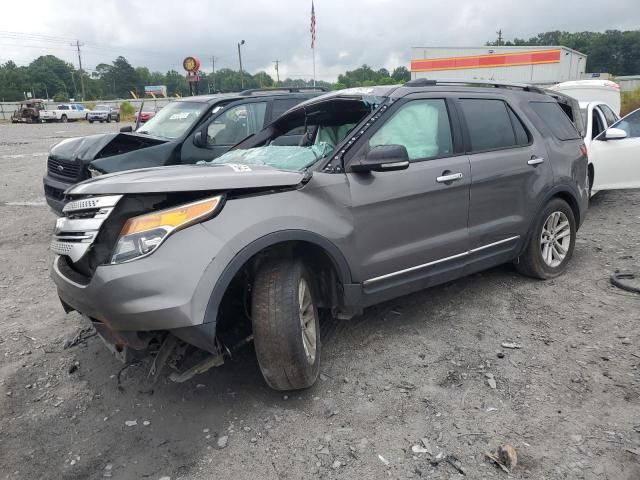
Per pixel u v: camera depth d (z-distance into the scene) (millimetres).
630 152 7766
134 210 2973
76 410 3256
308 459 2744
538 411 3031
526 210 4617
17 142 22953
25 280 5648
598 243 6160
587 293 4668
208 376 3531
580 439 2779
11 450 2918
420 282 3926
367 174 3564
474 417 3008
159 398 3332
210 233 2904
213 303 2834
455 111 4215
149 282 2760
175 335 2822
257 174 3217
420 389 3307
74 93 118938
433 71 37688
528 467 2605
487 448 2754
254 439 2910
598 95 13359
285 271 3125
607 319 4141
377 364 3615
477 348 3777
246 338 3340
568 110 7605
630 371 3385
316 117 4668
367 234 3549
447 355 3699
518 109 4730
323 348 3857
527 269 4914
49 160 7230
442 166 3965
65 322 4531
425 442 2822
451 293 4754
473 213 4191
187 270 2803
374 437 2885
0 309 4855
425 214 3859
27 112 44625
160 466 2746
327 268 3518
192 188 2969
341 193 3430
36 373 3699
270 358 3055
